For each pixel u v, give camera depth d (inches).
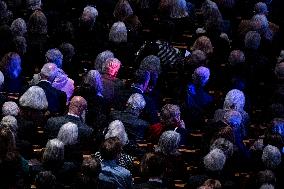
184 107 1451.8
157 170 1098.1
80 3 1808.6
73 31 1619.1
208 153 1256.2
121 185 1104.8
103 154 1112.2
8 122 1223.5
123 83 1459.2
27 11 1733.5
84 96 1363.2
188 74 1523.1
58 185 1151.0
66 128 1219.2
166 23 1705.2
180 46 1733.5
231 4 1849.2
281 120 1403.8
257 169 1325.0
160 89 1542.8
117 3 1722.4
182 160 1264.8
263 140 1362.0
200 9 1942.7
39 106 1305.4
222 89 1603.1
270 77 1636.3
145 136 1348.4
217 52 1648.6
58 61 1456.7
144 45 1595.7
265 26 1716.3
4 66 1441.9
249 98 1582.2
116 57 1643.7
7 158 1039.0
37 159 1242.0
